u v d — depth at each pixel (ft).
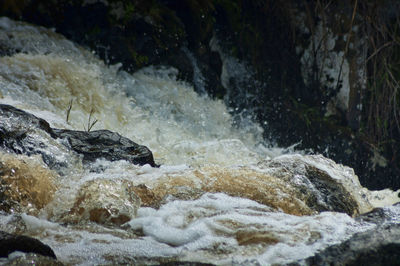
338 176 42.55
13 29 80.74
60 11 87.04
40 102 70.95
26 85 72.02
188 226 30.50
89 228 30.78
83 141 43.83
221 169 40.50
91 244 28.19
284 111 104.37
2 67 72.38
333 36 104.88
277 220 31.73
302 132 103.35
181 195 35.35
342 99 104.99
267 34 108.27
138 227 30.89
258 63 107.04
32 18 85.46
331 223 31.42
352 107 104.17
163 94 89.10
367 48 104.27
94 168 40.22
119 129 76.13
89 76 79.82
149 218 31.40
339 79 104.78
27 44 79.61
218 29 105.19
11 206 32.60
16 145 38.34
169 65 93.66
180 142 73.26
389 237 28.96
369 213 33.30
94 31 88.84
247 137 98.17
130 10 91.71
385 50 106.63
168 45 94.32
